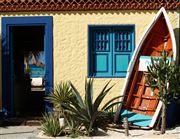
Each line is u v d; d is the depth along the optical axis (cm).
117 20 1485
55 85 1481
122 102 1338
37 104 1828
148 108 1382
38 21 1487
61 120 1301
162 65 1240
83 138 1220
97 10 1484
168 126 1371
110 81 1434
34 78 2573
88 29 1486
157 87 1291
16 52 1614
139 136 1238
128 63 1502
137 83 1437
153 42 1455
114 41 1504
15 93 1556
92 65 1504
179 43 1470
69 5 1480
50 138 1227
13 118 1480
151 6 1477
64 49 1489
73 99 1315
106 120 1354
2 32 1489
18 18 1487
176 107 1432
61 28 1489
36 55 2469
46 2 1480
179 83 1248
